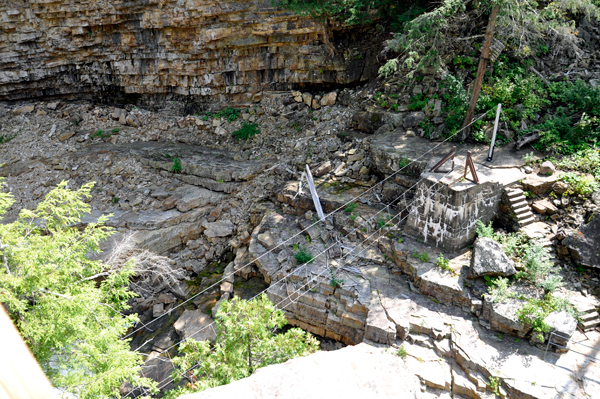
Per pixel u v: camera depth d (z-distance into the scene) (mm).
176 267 18141
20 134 23906
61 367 9375
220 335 10164
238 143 22531
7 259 8922
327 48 21531
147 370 14289
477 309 12172
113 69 25484
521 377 10359
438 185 13516
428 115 18156
